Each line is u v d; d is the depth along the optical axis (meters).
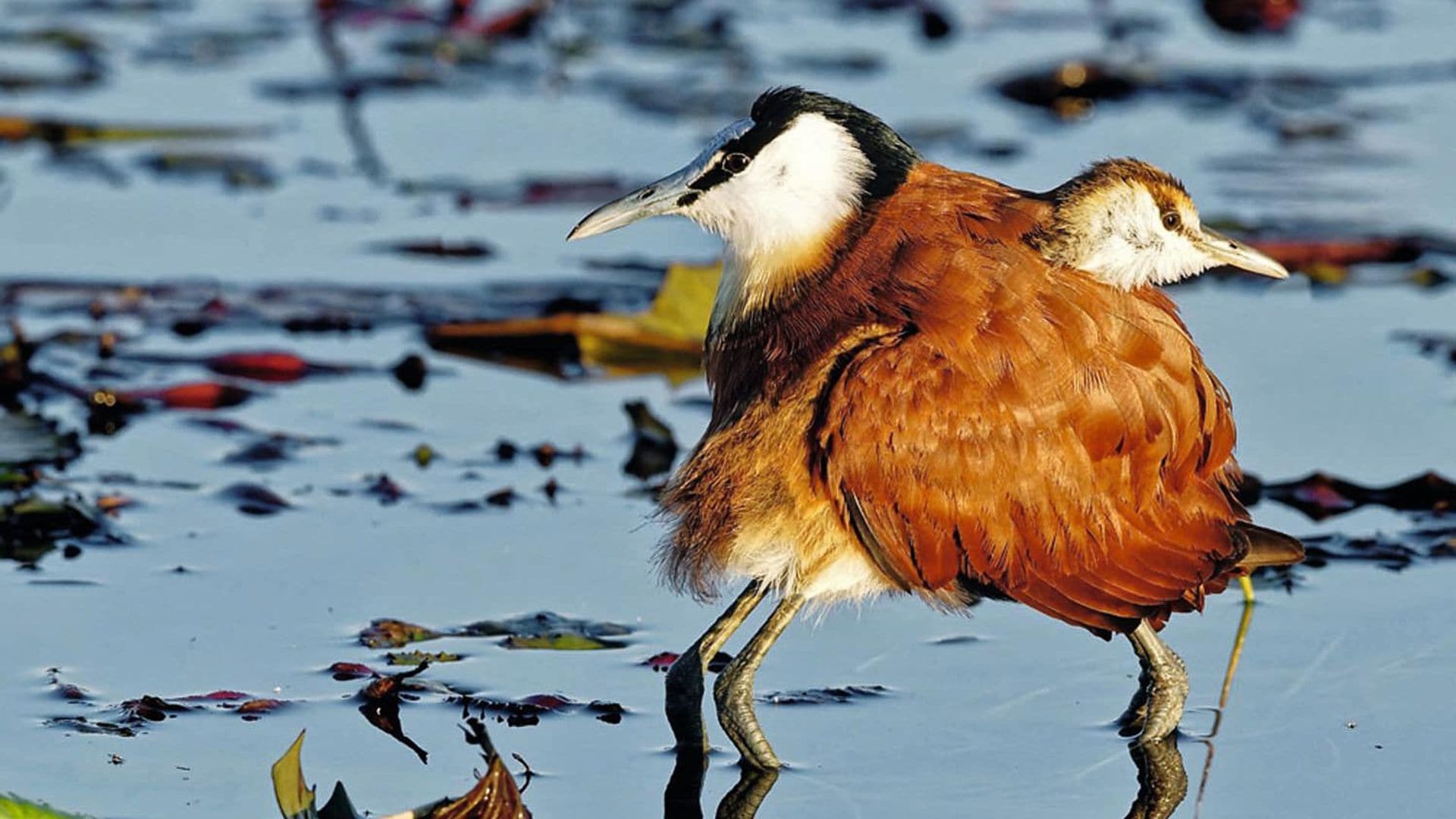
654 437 12.79
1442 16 23.97
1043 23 23.45
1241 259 9.80
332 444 12.72
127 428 12.88
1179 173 18.02
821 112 9.54
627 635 10.31
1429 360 14.00
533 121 19.81
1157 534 9.36
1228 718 9.59
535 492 12.03
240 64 21.50
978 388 8.95
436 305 15.04
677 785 8.95
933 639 10.48
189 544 11.19
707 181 9.61
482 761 8.97
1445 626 10.41
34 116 19.11
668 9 24.16
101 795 8.54
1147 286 9.63
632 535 11.47
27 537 11.22
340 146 18.89
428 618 10.38
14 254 15.84
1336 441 12.69
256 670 9.78
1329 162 18.47
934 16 22.75
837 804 8.80
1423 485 11.84
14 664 9.76
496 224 16.98
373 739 9.16
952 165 17.89
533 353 14.44
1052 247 9.38
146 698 9.39
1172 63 21.59
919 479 8.97
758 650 9.34
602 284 15.56
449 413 13.32
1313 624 10.50
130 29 22.78
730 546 9.21
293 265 15.86
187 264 15.79
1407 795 8.82
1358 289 15.51
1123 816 8.70
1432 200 17.30
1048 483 9.05
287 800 8.08
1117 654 10.31
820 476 9.06
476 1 23.06
